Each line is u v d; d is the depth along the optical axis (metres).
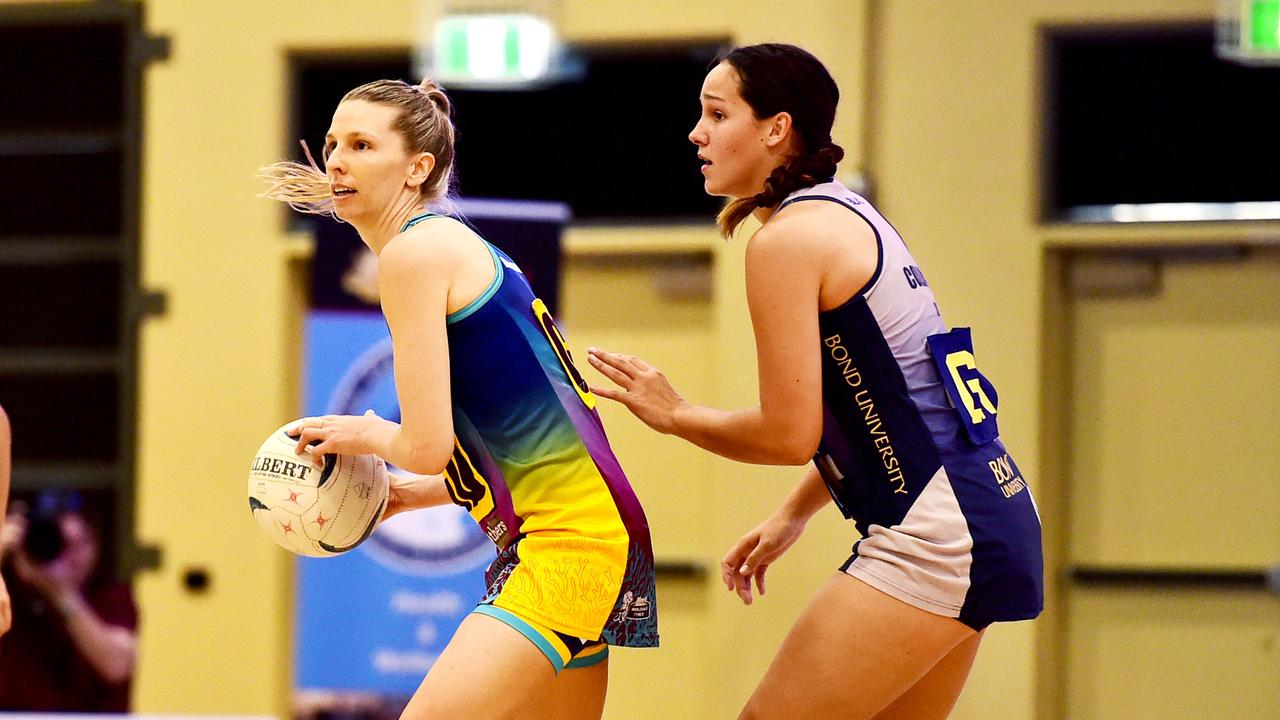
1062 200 18.78
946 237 18.55
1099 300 19.05
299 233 20.03
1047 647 18.48
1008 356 18.36
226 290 19.97
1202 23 18.16
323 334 16.66
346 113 9.09
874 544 8.98
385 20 19.64
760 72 9.34
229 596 19.77
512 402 8.59
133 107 20.17
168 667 19.80
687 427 9.44
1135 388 18.91
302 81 20.19
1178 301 18.80
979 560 8.78
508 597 8.47
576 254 19.61
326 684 17.16
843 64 18.64
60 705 18.53
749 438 9.05
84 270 20.70
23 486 20.55
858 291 8.88
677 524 19.38
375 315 16.64
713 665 18.81
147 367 20.09
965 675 9.66
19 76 20.83
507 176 19.77
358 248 16.67
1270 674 18.44
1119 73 18.64
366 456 9.41
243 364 19.91
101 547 20.30
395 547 17.14
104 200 20.67
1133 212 18.56
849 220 9.03
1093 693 18.84
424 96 9.38
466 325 8.55
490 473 8.73
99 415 20.58
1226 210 18.39
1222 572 18.56
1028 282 18.36
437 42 18.17
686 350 19.59
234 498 19.84
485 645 8.31
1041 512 18.34
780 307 8.82
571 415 8.73
